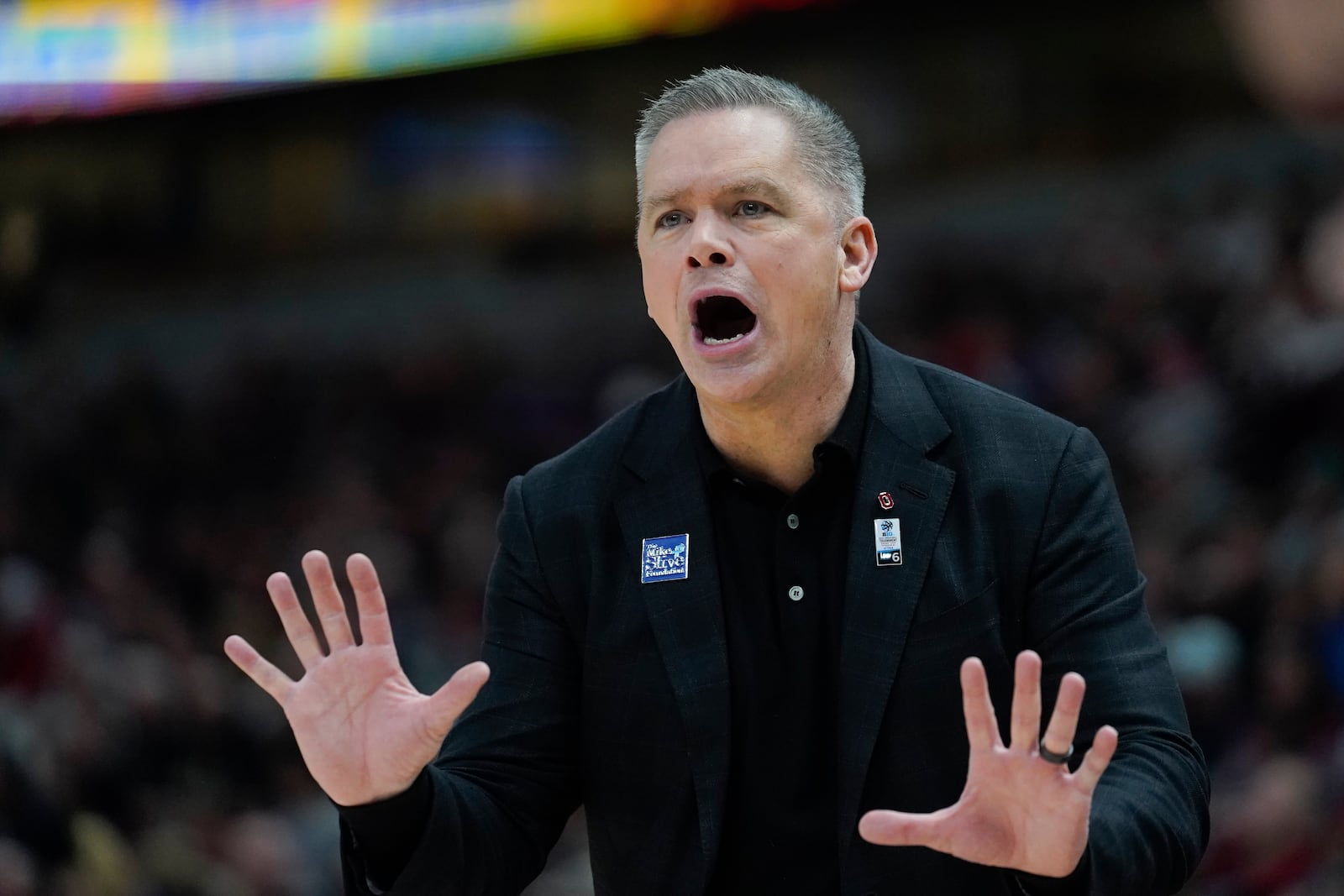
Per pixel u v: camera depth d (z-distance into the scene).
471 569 40.47
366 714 7.19
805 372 8.02
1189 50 48.31
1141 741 7.50
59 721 29.95
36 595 34.56
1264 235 39.69
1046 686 7.79
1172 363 36.47
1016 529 7.90
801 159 8.05
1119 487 32.59
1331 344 28.73
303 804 30.53
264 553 43.97
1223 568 25.19
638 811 8.02
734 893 7.83
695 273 7.95
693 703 7.82
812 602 7.97
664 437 8.54
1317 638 21.55
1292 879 19.23
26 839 26.98
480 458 49.78
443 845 7.42
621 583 8.23
